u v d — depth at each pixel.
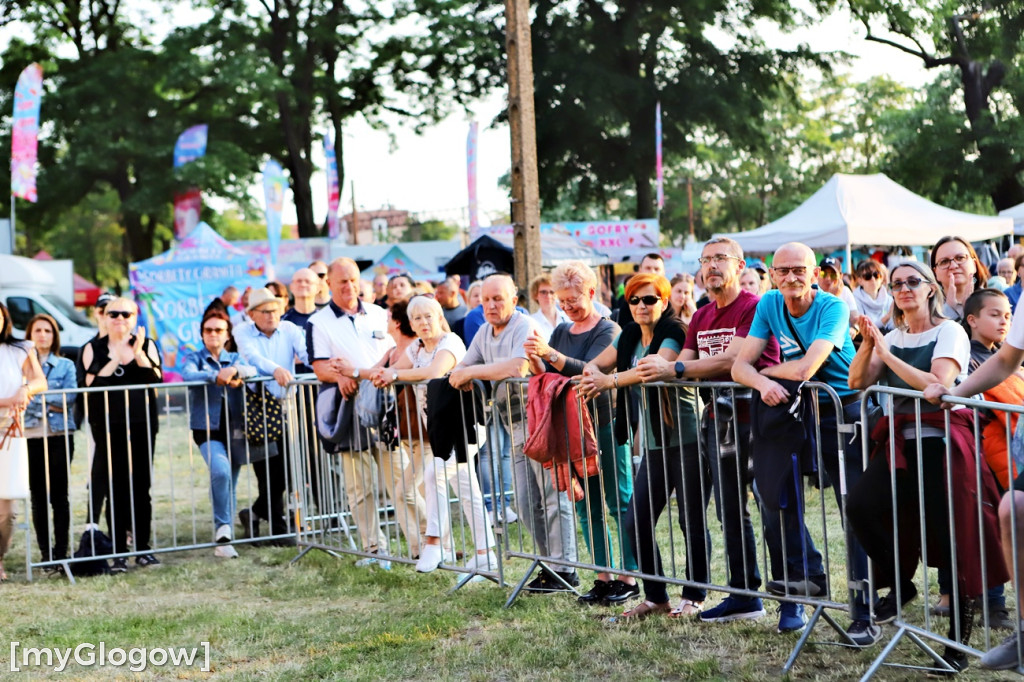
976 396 4.30
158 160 31.22
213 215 40.88
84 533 7.01
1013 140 30.14
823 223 14.37
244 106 33.25
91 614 5.80
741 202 59.91
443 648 4.86
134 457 7.21
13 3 34.00
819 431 4.50
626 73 35.56
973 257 5.62
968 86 31.25
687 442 5.01
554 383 5.25
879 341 4.20
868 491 4.20
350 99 34.75
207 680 4.62
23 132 19.11
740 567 4.94
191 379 7.41
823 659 4.44
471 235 21.20
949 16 29.52
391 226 36.97
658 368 4.92
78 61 33.53
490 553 6.28
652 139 35.03
